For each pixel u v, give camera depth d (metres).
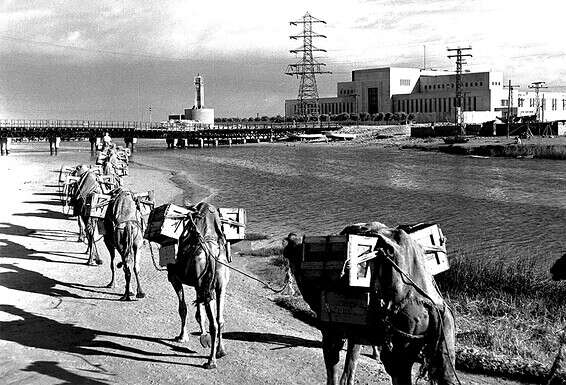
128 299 19.50
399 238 10.30
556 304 19.22
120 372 13.65
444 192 57.41
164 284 21.72
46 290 20.59
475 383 13.40
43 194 49.88
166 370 13.77
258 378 13.41
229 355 14.77
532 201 50.59
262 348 15.41
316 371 13.90
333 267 10.59
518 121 158.62
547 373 13.56
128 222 19.42
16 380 13.13
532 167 81.75
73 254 26.83
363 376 13.52
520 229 37.12
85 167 38.69
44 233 32.12
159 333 16.30
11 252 26.98
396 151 126.81
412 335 9.80
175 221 14.84
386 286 9.94
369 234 10.38
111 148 58.16
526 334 16.47
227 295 20.98
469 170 79.88
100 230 23.92
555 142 110.69
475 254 29.34
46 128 142.75
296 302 19.73
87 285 21.38
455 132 149.88
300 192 58.41
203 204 14.92
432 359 9.77
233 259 27.69
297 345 15.71
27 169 76.50
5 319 17.36
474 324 17.42
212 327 14.02
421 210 46.00
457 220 41.06
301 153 131.25
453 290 20.78
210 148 166.12
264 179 72.56
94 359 14.39
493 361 14.20
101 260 25.02
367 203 50.12
